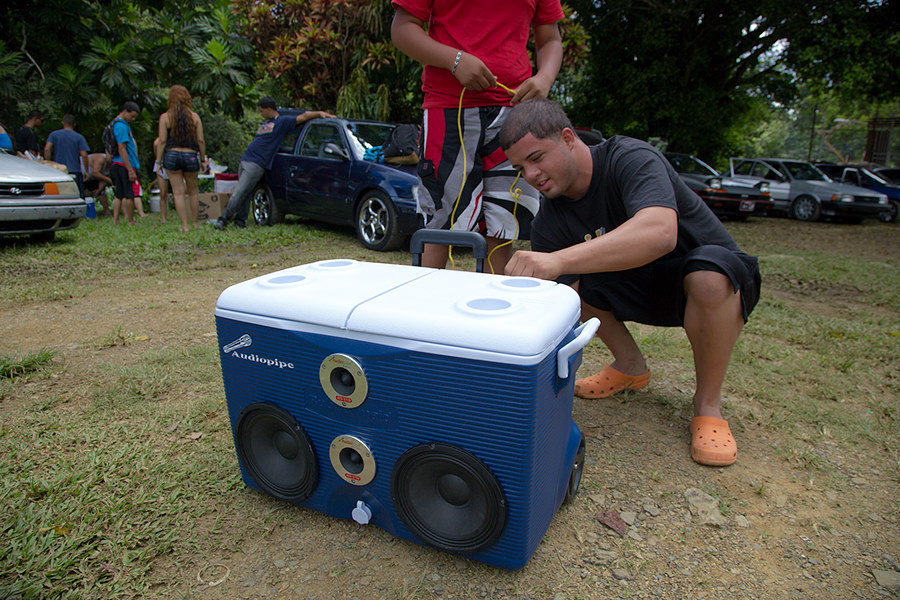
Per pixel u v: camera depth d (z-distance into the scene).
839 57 13.38
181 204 6.88
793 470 2.02
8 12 10.59
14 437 2.03
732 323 1.98
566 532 1.65
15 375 2.58
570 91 16.39
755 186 14.16
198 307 3.79
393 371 1.31
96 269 4.86
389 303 1.35
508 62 2.45
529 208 2.68
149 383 2.49
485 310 1.28
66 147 8.34
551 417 1.34
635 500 1.81
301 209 7.07
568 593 1.41
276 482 1.62
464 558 1.51
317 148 6.91
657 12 13.78
